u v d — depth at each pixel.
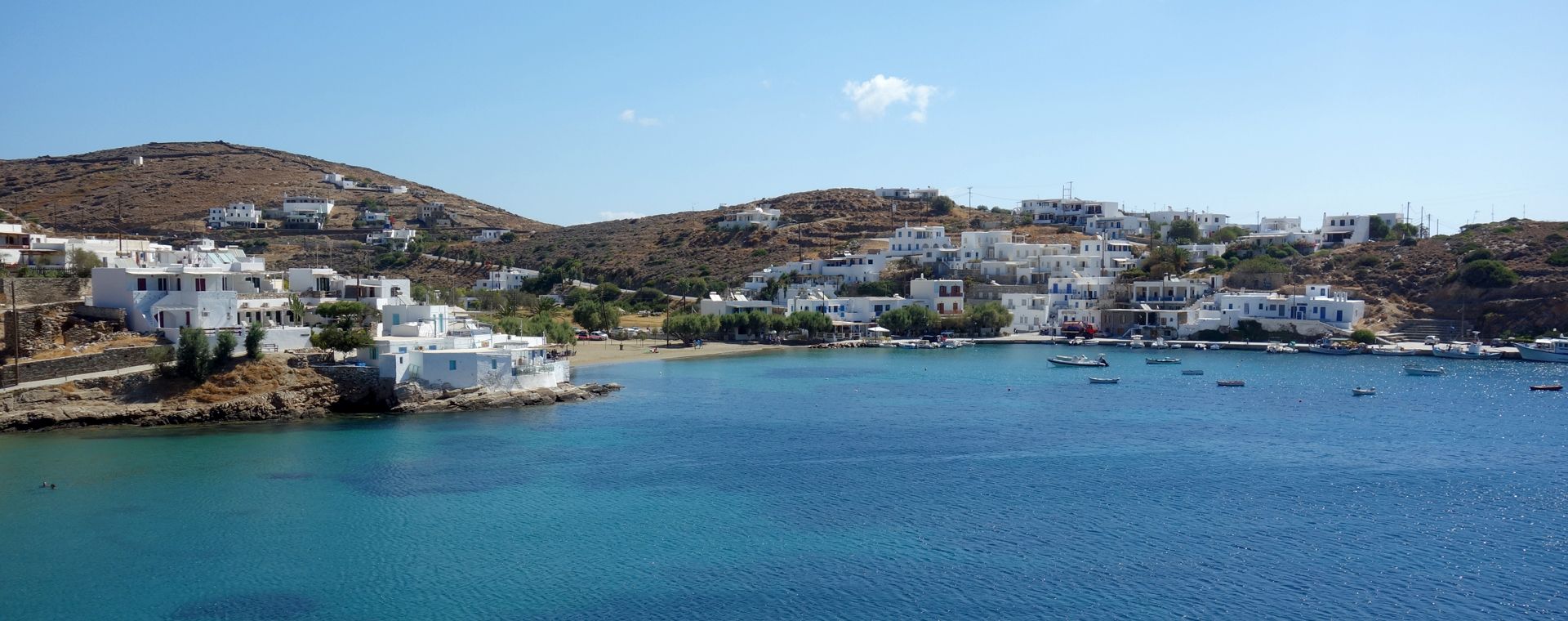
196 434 112.62
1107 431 123.62
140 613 65.19
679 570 72.94
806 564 74.31
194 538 78.62
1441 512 87.19
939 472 101.31
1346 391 161.00
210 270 143.62
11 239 169.38
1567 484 96.50
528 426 122.12
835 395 153.88
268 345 130.00
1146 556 75.81
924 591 69.25
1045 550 77.25
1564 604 66.81
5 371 113.06
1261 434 122.12
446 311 156.62
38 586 69.19
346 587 69.44
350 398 126.94
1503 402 149.00
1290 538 80.06
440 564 73.94
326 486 92.75
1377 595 68.44
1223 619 64.62
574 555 75.94
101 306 130.25
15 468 97.06
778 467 103.25
